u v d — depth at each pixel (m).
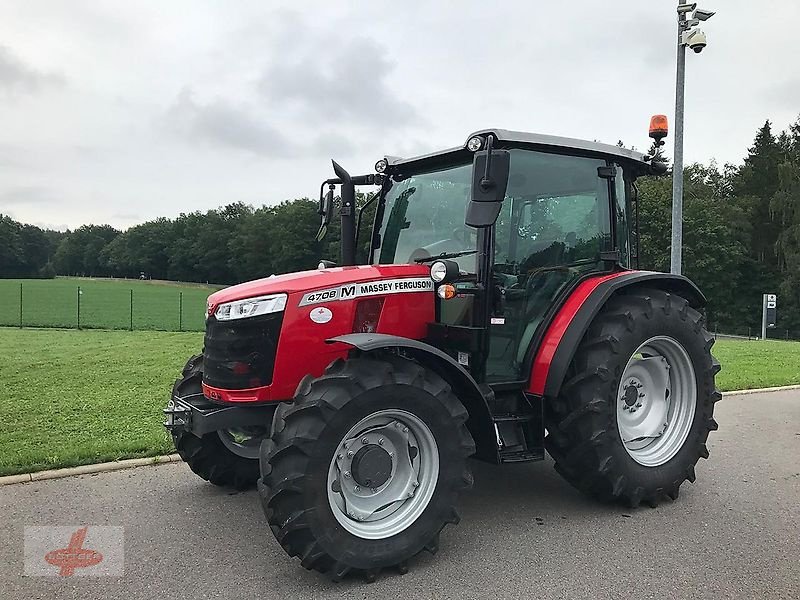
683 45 9.98
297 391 3.57
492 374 4.30
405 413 3.60
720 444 6.38
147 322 27.34
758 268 50.84
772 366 12.47
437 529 3.67
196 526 4.23
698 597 3.29
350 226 5.25
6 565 3.65
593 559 3.74
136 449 5.80
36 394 8.66
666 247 44.84
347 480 3.60
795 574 3.55
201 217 106.25
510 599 3.28
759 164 54.53
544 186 4.55
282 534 3.36
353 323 4.02
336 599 3.29
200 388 4.68
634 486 4.43
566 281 4.68
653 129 5.07
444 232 4.50
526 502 4.69
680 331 4.73
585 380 4.30
